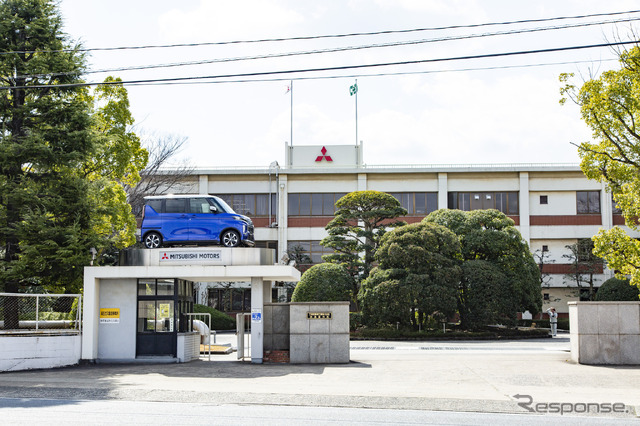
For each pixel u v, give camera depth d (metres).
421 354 24.30
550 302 51.44
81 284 22.89
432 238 37.31
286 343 23.14
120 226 29.61
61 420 11.18
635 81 21.62
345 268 41.62
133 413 12.02
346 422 11.29
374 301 36.31
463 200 52.72
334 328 21.33
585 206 52.03
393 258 36.84
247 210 53.34
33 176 22.84
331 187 53.28
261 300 21.77
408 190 52.75
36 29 22.78
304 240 52.66
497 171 52.16
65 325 22.09
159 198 23.55
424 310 35.75
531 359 21.67
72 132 22.66
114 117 30.59
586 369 18.94
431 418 11.84
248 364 21.17
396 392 14.95
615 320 20.05
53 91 23.08
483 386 16.06
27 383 16.34
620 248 22.72
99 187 23.89
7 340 19.42
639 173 22.42
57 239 22.11
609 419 11.92
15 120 22.72
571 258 48.94
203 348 25.77
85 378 17.55
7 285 22.14
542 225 51.91
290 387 15.80
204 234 23.02
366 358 22.70
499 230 40.00
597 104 22.52
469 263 37.91
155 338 21.73
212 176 53.34
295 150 54.94
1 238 22.55
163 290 21.84
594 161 24.14
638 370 18.66
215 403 13.41
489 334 36.00
